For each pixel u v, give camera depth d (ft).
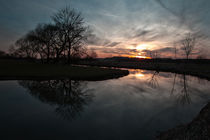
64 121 18.67
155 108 24.45
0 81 44.27
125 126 17.20
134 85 47.50
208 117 14.34
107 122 18.57
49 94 32.81
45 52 120.47
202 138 10.96
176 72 108.78
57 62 119.85
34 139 13.84
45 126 16.98
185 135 12.50
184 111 22.53
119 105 26.08
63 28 100.94
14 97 29.45
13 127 16.42
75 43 105.60
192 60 176.45
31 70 66.64
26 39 132.05
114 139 14.19
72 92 35.50
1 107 23.45
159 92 37.37
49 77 51.55
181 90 40.09
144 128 16.66
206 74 76.89
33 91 34.81
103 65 212.02
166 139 13.11
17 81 44.96
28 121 18.31
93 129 16.47
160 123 17.94
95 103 27.20
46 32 107.76
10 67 78.23
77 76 55.77
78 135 14.98
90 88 40.83
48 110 22.75
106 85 45.83
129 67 182.29
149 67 165.58
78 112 22.18
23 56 161.68
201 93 36.47
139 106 25.49
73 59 112.27
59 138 14.26
